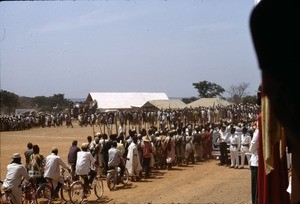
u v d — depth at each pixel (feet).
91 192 50.55
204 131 86.02
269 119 9.52
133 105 261.24
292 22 2.42
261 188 12.92
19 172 36.52
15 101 323.37
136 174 60.39
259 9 2.54
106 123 163.02
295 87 2.42
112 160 54.39
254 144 28.02
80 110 240.12
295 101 2.44
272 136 9.62
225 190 50.93
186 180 60.75
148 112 180.45
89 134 161.68
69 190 44.21
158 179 62.39
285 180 12.09
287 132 2.63
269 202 12.22
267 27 2.50
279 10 2.46
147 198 48.21
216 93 333.01
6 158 92.12
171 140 72.64
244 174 64.54
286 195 12.19
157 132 75.25
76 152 51.21
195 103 224.94
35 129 198.70
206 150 84.58
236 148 71.61
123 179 57.62
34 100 415.03
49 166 42.24
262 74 2.68
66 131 180.24
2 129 188.44
